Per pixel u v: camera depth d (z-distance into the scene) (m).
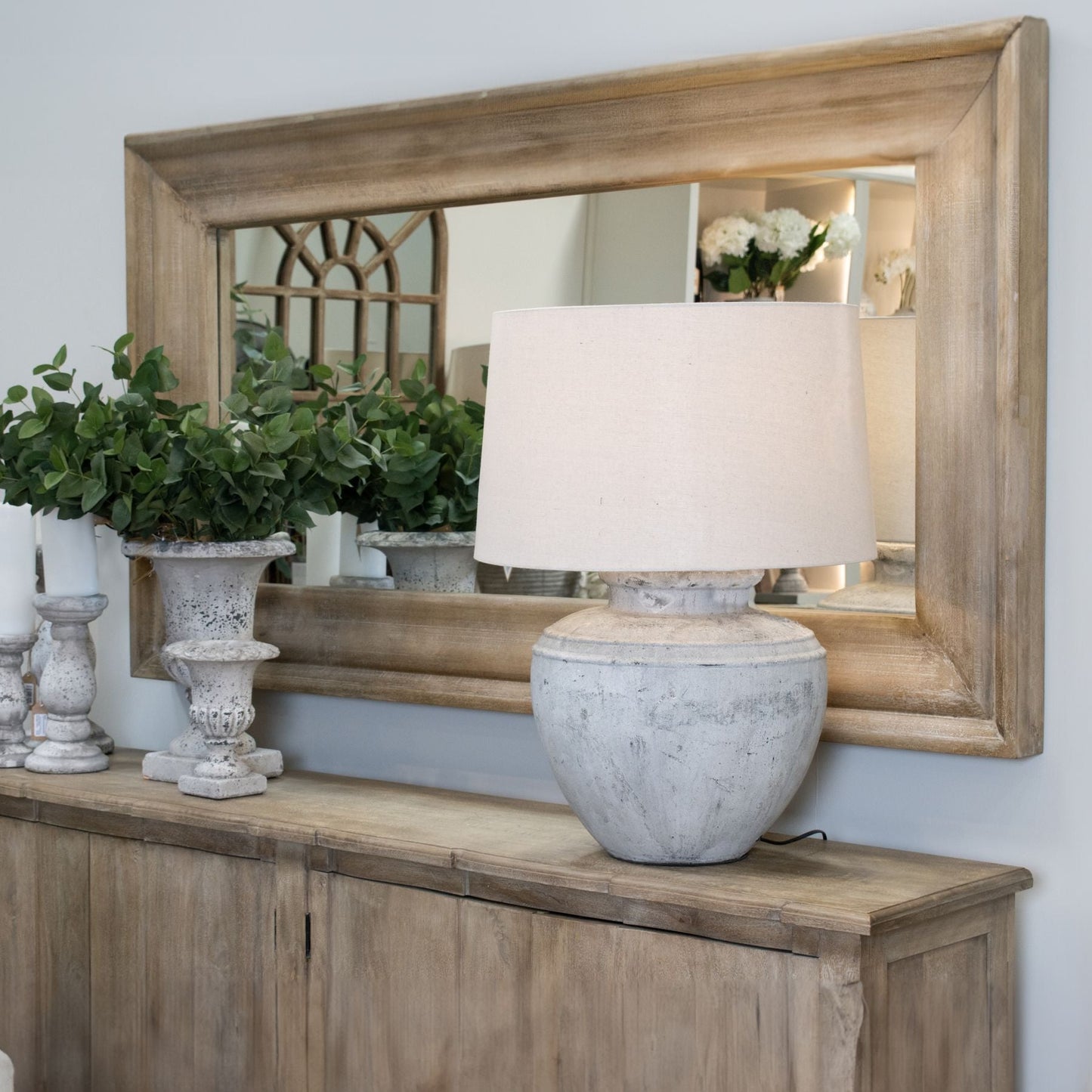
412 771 2.25
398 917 1.84
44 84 2.60
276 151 2.29
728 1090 1.60
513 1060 1.75
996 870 1.74
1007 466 1.74
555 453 1.60
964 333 1.79
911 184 1.84
